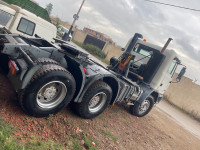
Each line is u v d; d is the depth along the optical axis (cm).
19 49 347
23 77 312
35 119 349
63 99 373
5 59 441
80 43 3556
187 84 1584
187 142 690
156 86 657
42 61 335
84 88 403
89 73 415
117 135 462
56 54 411
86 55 414
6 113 320
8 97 370
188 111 1486
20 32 754
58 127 361
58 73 338
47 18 1091
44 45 519
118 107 680
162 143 560
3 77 443
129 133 508
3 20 705
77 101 404
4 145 242
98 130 434
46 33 851
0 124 281
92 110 454
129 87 556
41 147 282
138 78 642
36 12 1027
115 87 488
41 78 320
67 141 335
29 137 293
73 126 389
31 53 352
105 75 436
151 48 682
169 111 1237
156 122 755
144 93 629
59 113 410
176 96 1622
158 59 618
